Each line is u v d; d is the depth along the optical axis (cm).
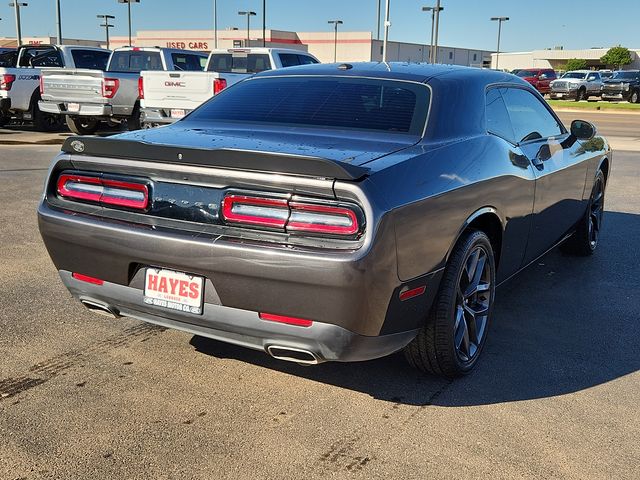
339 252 265
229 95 410
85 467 266
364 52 8062
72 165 323
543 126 480
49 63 1562
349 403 322
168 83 1209
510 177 377
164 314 304
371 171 279
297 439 289
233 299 284
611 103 3656
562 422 310
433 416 312
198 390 331
